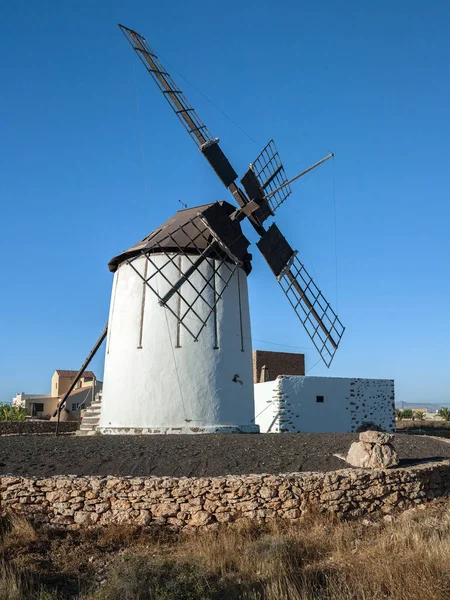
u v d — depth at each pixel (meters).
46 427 28.69
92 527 10.08
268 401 27.27
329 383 27.39
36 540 9.59
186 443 13.80
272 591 7.25
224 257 20.17
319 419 26.80
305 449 13.28
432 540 8.60
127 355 19.16
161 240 18.03
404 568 7.64
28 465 11.85
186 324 18.95
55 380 64.31
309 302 22.47
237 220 20.48
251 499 10.26
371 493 10.89
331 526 9.99
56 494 10.32
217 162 19.88
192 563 8.20
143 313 19.31
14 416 35.78
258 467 11.75
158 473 11.42
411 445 15.05
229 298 20.09
